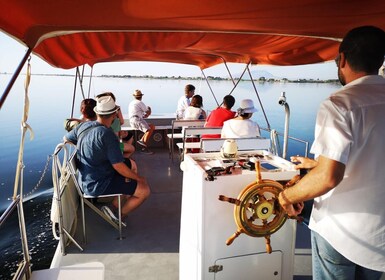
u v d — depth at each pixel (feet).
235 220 5.14
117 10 5.89
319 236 4.51
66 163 9.84
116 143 9.07
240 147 11.09
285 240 5.98
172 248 9.04
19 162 5.79
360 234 4.00
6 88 5.12
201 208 5.33
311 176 3.83
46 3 5.15
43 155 48.83
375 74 3.93
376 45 3.79
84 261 8.39
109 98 9.85
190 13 6.30
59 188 8.38
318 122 3.88
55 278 5.98
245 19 6.99
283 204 4.35
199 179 5.36
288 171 5.56
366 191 3.90
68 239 9.34
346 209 4.03
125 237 9.62
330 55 12.44
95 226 10.27
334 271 4.41
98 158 9.02
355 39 3.86
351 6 6.12
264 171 5.58
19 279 5.42
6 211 5.20
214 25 7.70
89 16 6.20
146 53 17.54
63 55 10.18
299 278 7.45
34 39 6.40
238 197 5.04
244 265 5.80
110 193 9.31
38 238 20.49
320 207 4.40
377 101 3.77
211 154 6.53
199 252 5.57
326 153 3.68
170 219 10.83
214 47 12.94
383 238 3.96
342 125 3.68
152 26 7.72
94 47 10.55
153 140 21.99
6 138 60.75
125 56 18.20
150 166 17.20
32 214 24.93
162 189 13.67
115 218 9.84
